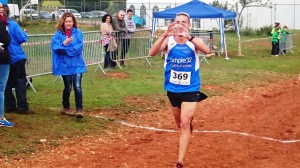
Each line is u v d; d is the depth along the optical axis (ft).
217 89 45.68
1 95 27.63
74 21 30.55
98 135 28.32
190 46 21.79
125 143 27.12
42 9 183.01
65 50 29.99
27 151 24.57
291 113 35.35
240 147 26.30
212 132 29.68
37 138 26.53
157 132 29.76
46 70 43.57
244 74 56.24
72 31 30.40
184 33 21.76
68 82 30.99
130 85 45.34
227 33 142.61
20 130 27.50
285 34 84.99
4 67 27.40
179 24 21.85
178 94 22.08
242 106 38.73
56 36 30.30
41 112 32.37
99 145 26.53
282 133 29.66
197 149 25.75
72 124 29.66
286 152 25.46
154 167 22.80
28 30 116.88
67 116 31.55
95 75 51.29
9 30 29.91
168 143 26.99
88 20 167.02
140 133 29.45
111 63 56.34
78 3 204.85
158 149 25.80
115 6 187.11
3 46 27.14
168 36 22.11
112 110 34.78
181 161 21.45
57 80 47.21
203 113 35.81
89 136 27.94
